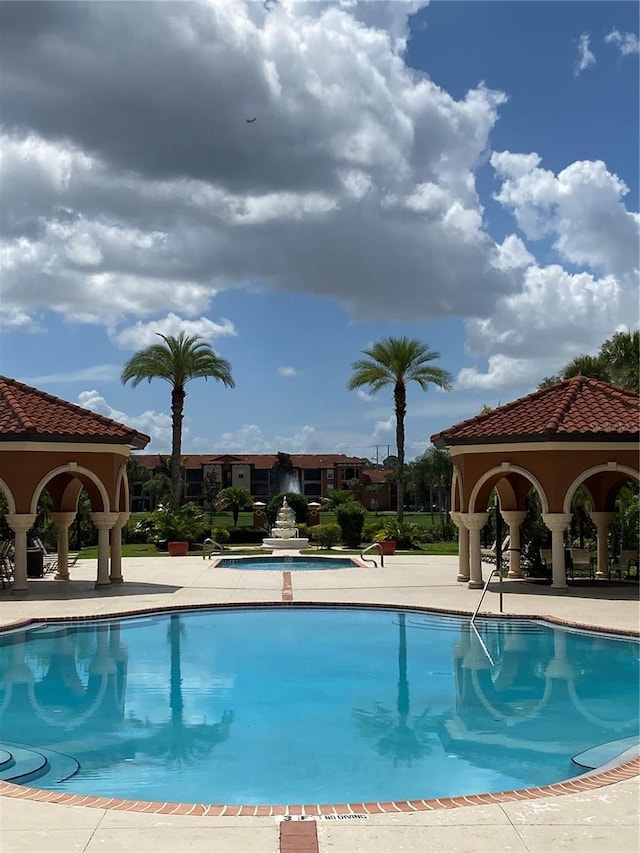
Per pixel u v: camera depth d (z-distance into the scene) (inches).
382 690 490.0
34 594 868.0
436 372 1843.0
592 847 231.9
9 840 238.1
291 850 230.4
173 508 1768.0
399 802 270.7
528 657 581.3
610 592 872.3
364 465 4822.8
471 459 911.0
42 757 365.1
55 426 880.3
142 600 817.5
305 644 631.2
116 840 237.9
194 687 499.2
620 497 1258.6
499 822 250.4
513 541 1013.8
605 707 450.0
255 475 4451.3
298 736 398.3
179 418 1833.2
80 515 1683.1
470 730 406.9
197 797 317.4
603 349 1475.1
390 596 847.1
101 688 496.7
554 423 861.8
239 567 1269.7
